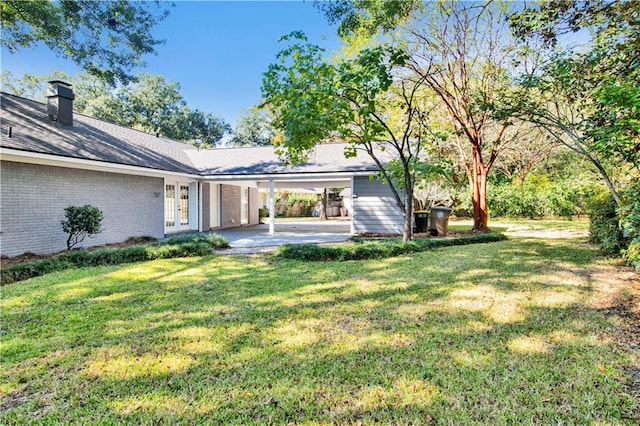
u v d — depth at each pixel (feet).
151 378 9.07
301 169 43.83
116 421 7.39
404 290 16.84
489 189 59.98
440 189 53.83
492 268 21.12
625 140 14.51
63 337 11.62
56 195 30.04
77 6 29.53
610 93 13.80
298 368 9.48
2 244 26.04
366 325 12.50
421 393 8.23
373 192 42.73
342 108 24.41
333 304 14.89
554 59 21.11
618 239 23.12
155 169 37.42
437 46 37.65
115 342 11.25
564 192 55.47
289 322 12.87
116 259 24.67
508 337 11.23
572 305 14.17
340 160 45.50
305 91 25.14
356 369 9.37
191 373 9.29
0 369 9.54
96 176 33.81
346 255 25.43
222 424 7.27
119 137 42.50
